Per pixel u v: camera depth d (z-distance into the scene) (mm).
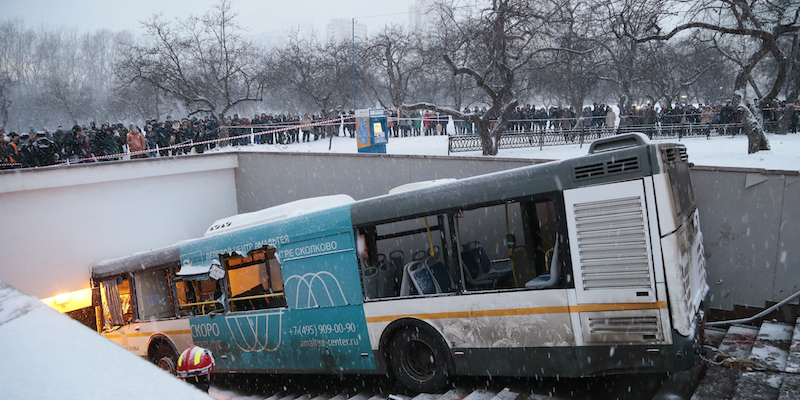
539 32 16625
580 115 24328
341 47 34031
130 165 15023
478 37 16812
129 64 29266
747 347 6480
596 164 5594
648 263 5344
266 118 28625
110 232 14953
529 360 6039
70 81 54094
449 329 6535
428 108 17688
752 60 14016
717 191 7730
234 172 17188
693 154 14617
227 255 8750
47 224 13938
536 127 28156
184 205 16250
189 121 22953
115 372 1074
